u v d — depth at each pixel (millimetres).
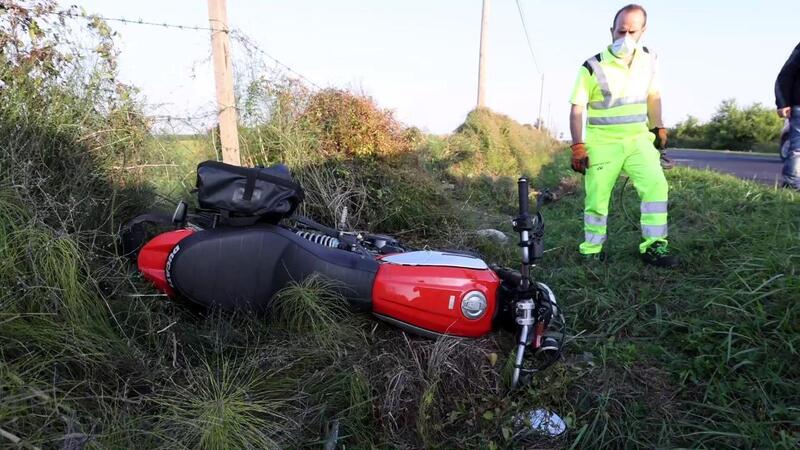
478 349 2740
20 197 2580
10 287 2285
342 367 2535
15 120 3010
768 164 16219
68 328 2271
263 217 2674
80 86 3463
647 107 4469
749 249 3949
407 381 2516
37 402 1868
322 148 5281
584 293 3650
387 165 5523
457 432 2406
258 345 2643
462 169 9391
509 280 2822
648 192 4164
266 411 2178
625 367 2775
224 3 4234
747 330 2828
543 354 2760
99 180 3371
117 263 2893
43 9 3283
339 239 3184
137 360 2348
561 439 2367
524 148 12477
